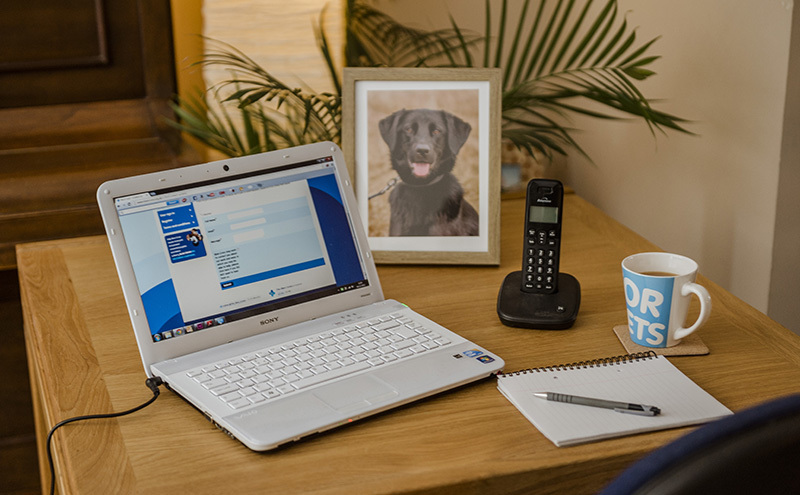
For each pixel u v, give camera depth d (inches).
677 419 32.5
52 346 40.8
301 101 66.5
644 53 75.2
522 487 30.3
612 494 16.8
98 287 48.1
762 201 63.4
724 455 16.2
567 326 41.5
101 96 68.5
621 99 65.5
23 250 53.7
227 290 39.2
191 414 34.4
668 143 73.6
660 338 38.7
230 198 40.1
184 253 38.5
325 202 42.8
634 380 35.7
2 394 68.7
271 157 41.7
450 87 50.4
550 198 43.1
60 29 65.8
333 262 42.3
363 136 50.8
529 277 43.7
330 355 37.3
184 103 69.9
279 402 33.4
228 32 78.7
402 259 50.6
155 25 68.1
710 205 69.3
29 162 62.6
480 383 36.4
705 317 37.5
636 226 80.0
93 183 62.1
